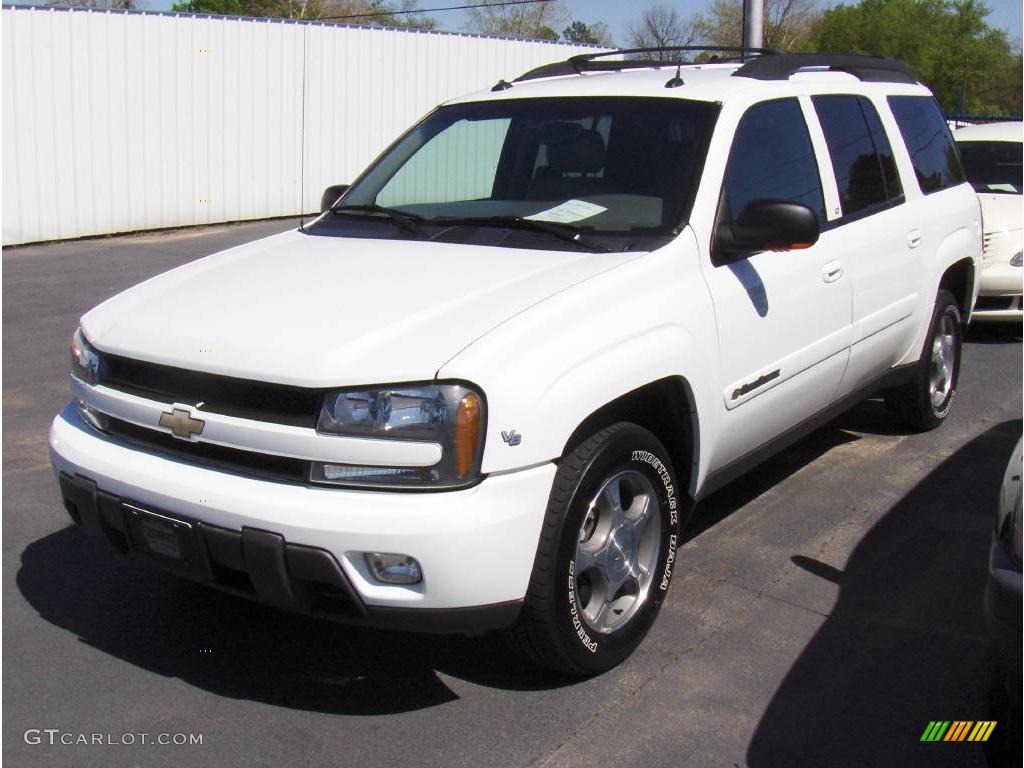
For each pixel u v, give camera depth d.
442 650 3.89
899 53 43.97
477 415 3.09
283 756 3.26
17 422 6.55
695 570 4.52
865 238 5.06
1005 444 6.15
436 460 3.06
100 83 15.16
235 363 3.23
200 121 16.41
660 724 3.42
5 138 14.32
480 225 4.19
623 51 5.45
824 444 6.16
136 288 4.03
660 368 3.63
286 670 3.76
